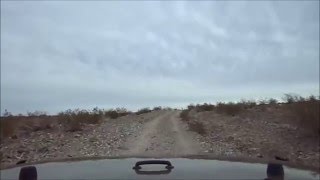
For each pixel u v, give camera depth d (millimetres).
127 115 32000
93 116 24109
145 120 27406
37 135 19016
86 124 22672
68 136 19047
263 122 20578
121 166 2367
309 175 2250
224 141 17719
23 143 17234
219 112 26375
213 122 22938
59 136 18891
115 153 15867
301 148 15469
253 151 15531
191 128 21328
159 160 2482
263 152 15328
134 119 28078
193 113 29656
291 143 16188
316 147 15312
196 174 2117
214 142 17672
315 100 18547
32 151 16000
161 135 20219
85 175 2166
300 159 13977
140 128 22734
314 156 14211
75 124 20984
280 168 2074
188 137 19250
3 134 18266
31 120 22422
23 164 2752
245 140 17344
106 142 18000
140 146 17391
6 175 2418
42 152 15875
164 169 2244
